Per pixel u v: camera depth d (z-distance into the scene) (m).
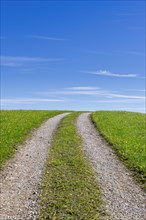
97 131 39.56
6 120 42.81
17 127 37.09
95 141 33.19
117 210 15.40
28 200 16.25
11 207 15.36
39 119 48.09
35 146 29.47
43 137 34.09
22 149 27.94
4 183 18.94
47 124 44.41
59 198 16.39
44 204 15.67
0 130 33.81
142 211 15.54
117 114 64.56
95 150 28.86
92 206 15.54
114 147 29.84
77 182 19.09
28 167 22.44
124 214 15.00
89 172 21.38
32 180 19.52
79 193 17.23
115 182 19.80
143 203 16.61
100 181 19.73
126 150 28.05
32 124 41.53
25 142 30.94
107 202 16.30
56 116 57.41
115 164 24.31
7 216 14.34
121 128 41.47
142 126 44.88
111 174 21.53
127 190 18.47
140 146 29.91
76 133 37.09
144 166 22.58
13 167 22.31
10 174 20.70
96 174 21.23
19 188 18.08
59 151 27.58
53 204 15.61
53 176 20.23
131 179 20.67
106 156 26.83
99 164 24.05
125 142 31.66
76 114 61.78
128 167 23.34
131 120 52.50
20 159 24.56
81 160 24.53
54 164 23.17
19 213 14.67
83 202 15.94
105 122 47.09
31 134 35.34
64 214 14.51
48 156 25.80
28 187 18.23
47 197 16.58
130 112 73.88
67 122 46.59
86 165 23.17
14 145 28.67
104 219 14.21
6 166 22.36
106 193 17.66
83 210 14.99
